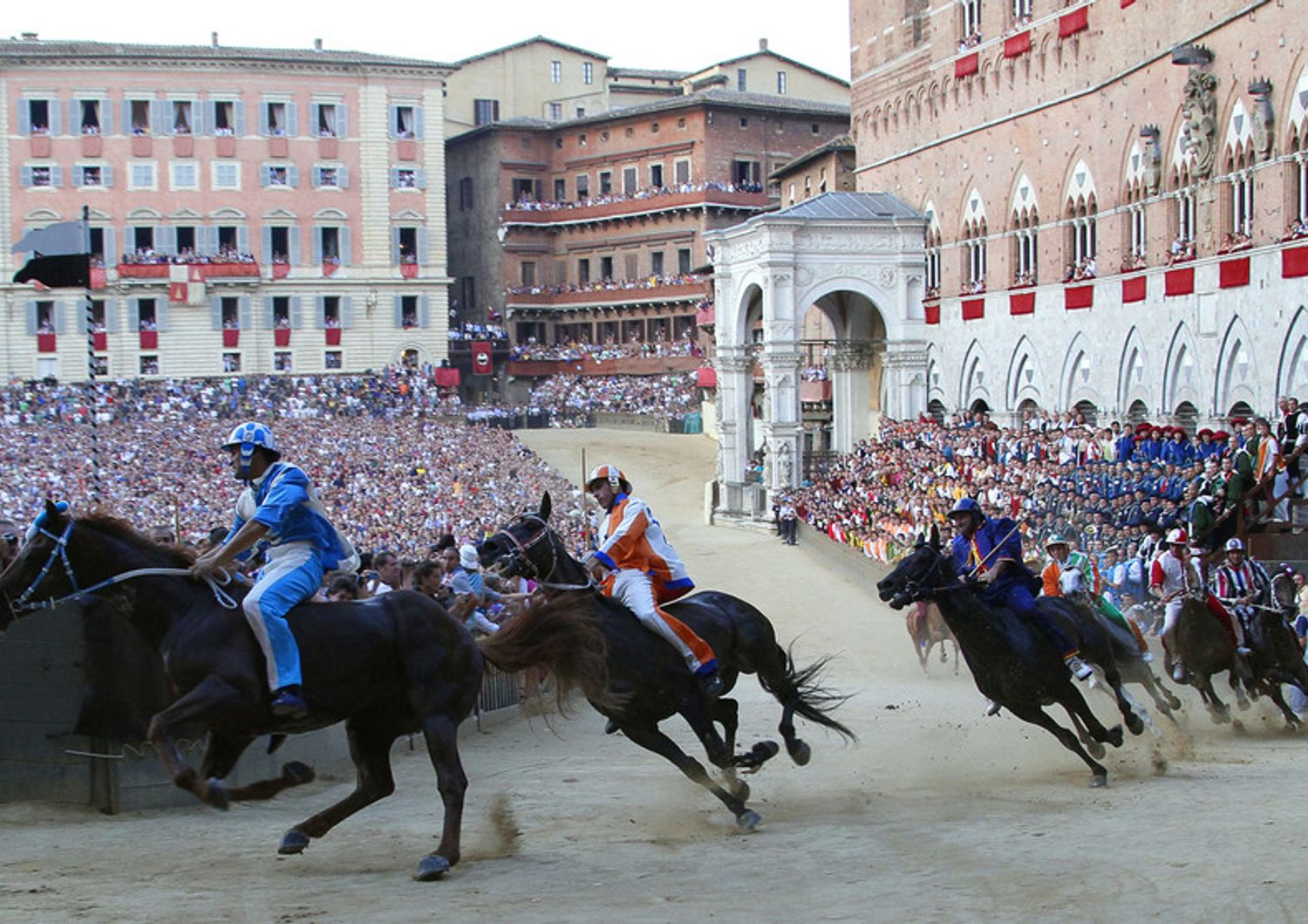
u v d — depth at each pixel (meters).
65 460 62.72
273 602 12.68
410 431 82.00
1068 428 47.75
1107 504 38.22
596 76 127.81
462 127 123.19
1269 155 41.44
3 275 94.31
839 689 31.06
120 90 96.19
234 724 12.48
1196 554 25.23
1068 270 56.59
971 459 50.06
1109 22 52.50
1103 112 53.28
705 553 59.19
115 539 12.83
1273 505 31.56
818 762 20.08
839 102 128.00
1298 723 23.30
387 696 13.45
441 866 12.46
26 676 16.38
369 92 100.69
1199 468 36.41
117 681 16.05
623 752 22.14
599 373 114.06
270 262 99.25
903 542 44.88
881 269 66.25
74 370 95.19
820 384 82.75
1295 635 23.20
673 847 13.82
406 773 20.02
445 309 103.19
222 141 98.12
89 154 95.88
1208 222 45.56
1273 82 40.97
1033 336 59.44
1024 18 60.03
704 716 15.46
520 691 26.83
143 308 96.50
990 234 63.28
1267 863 11.52
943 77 67.25
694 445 92.94
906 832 14.02
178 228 97.81
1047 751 20.59
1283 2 40.22
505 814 14.05
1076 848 12.63
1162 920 10.02
